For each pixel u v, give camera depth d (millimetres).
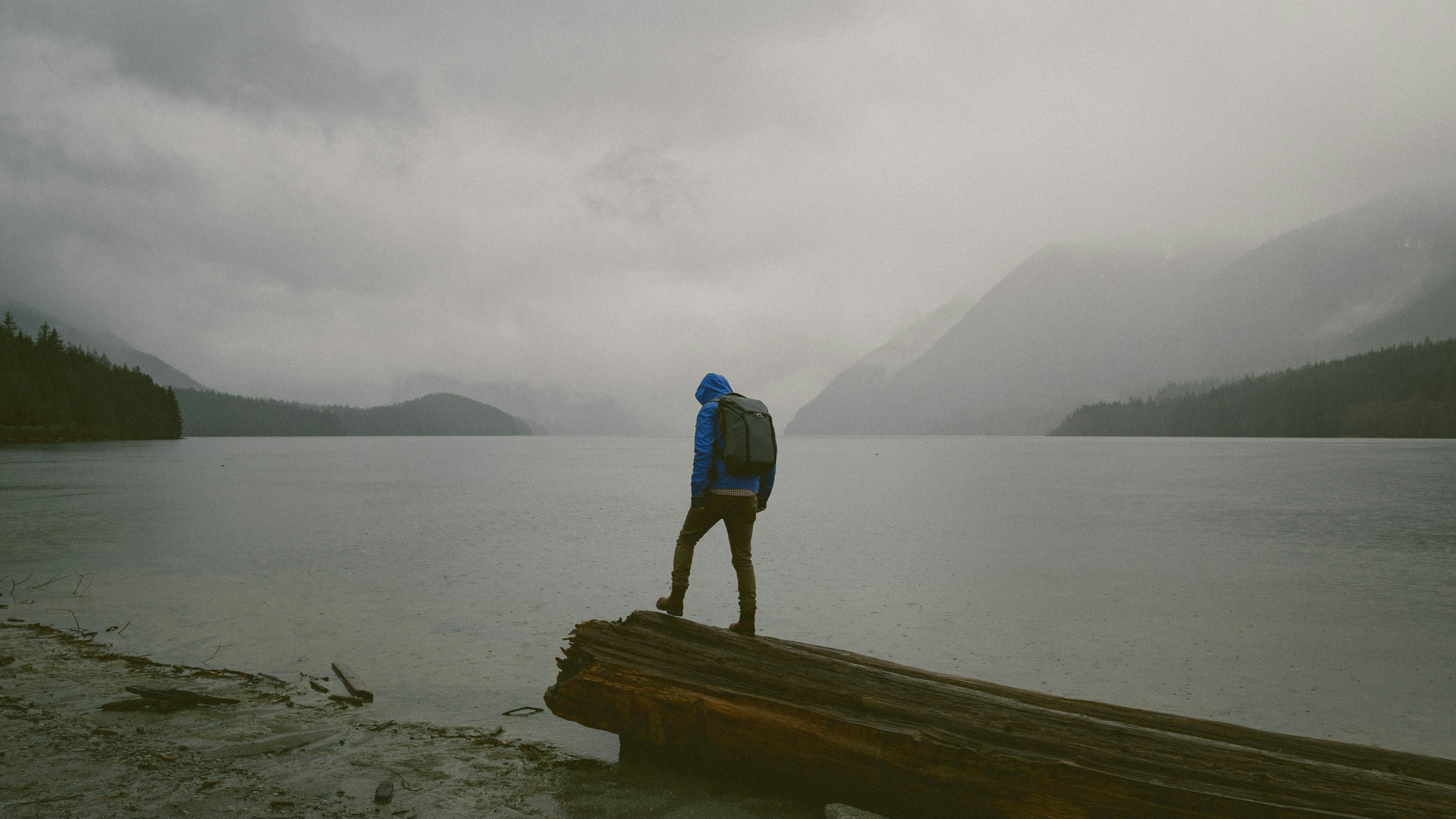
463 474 56656
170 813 4734
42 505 28562
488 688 7824
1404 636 10445
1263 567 16141
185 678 7871
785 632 10453
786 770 5070
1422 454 94188
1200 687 8281
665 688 5438
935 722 4871
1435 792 4082
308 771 5543
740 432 6219
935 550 18344
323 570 14805
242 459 83938
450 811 4938
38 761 5523
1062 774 4336
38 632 9820
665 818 4922
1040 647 9797
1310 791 4129
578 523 23828
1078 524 24047
